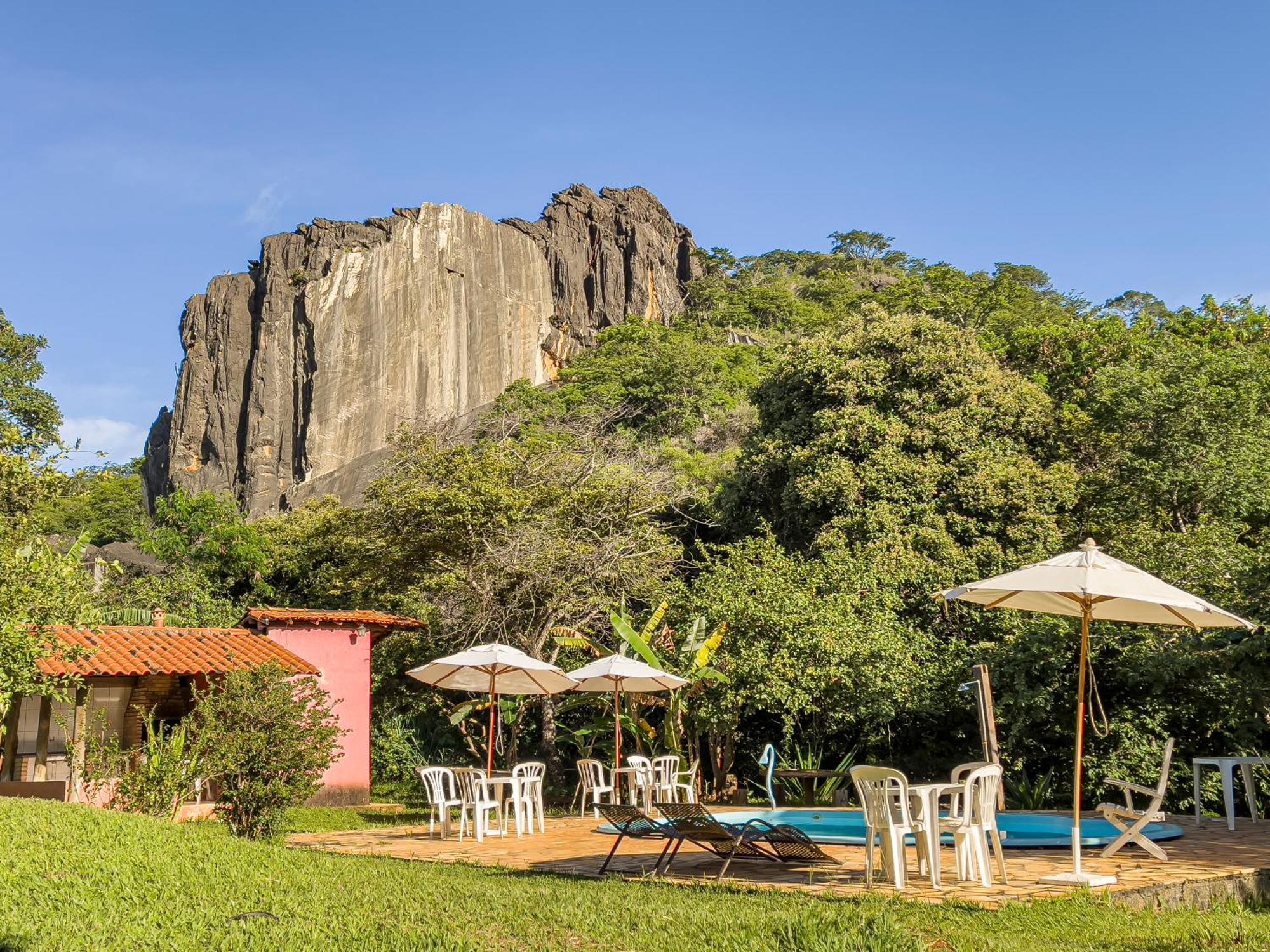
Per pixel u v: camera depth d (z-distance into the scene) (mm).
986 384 23797
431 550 22219
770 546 18953
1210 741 15211
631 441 31359
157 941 5320
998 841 7574
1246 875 7762
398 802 20047
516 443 25781
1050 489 21297
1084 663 8016
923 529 20562
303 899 6477
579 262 128125
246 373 115188
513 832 12031
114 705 17984
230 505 32969
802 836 7867
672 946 5375
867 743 17609
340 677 19453
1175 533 17906
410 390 110438
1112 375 23953
